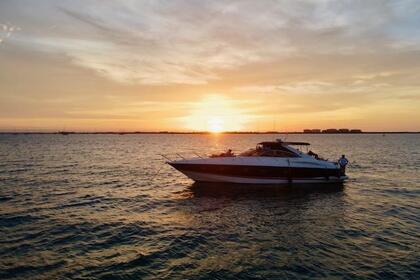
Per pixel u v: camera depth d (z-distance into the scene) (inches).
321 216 548.7
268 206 618.5
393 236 442.9
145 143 3895.2
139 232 461.7
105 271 338.0
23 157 1630.2
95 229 472.4
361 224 499.5
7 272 332.2
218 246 410.0
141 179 946.1
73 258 369.1
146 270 341.7
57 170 1127.6
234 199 675.4
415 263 355.9
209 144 3599.9
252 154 808.9
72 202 641.0
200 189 772.6
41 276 324.8
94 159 1587.1
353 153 2048.5
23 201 640.4
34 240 423.8
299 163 798.5
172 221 518.0
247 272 338.3
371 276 327.0
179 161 797.9
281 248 402.6
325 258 371.6
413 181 914.1
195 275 331.6
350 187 812.0
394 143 3732.8
